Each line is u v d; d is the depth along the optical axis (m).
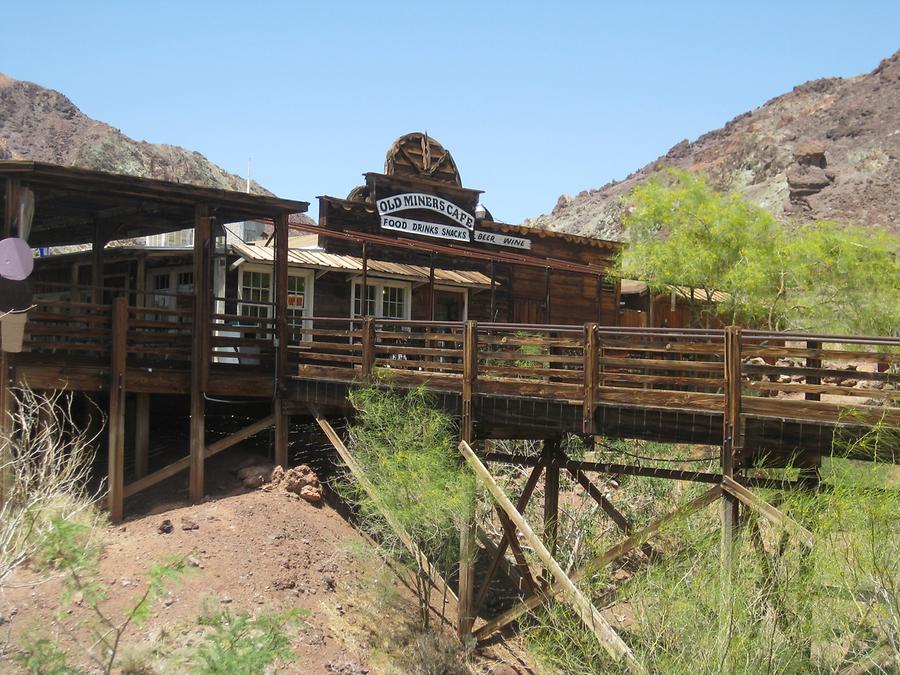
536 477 12.60
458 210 20.81
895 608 6.89
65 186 11.99
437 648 11.22
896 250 23.20
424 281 18.83
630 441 14.98
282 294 14.23
